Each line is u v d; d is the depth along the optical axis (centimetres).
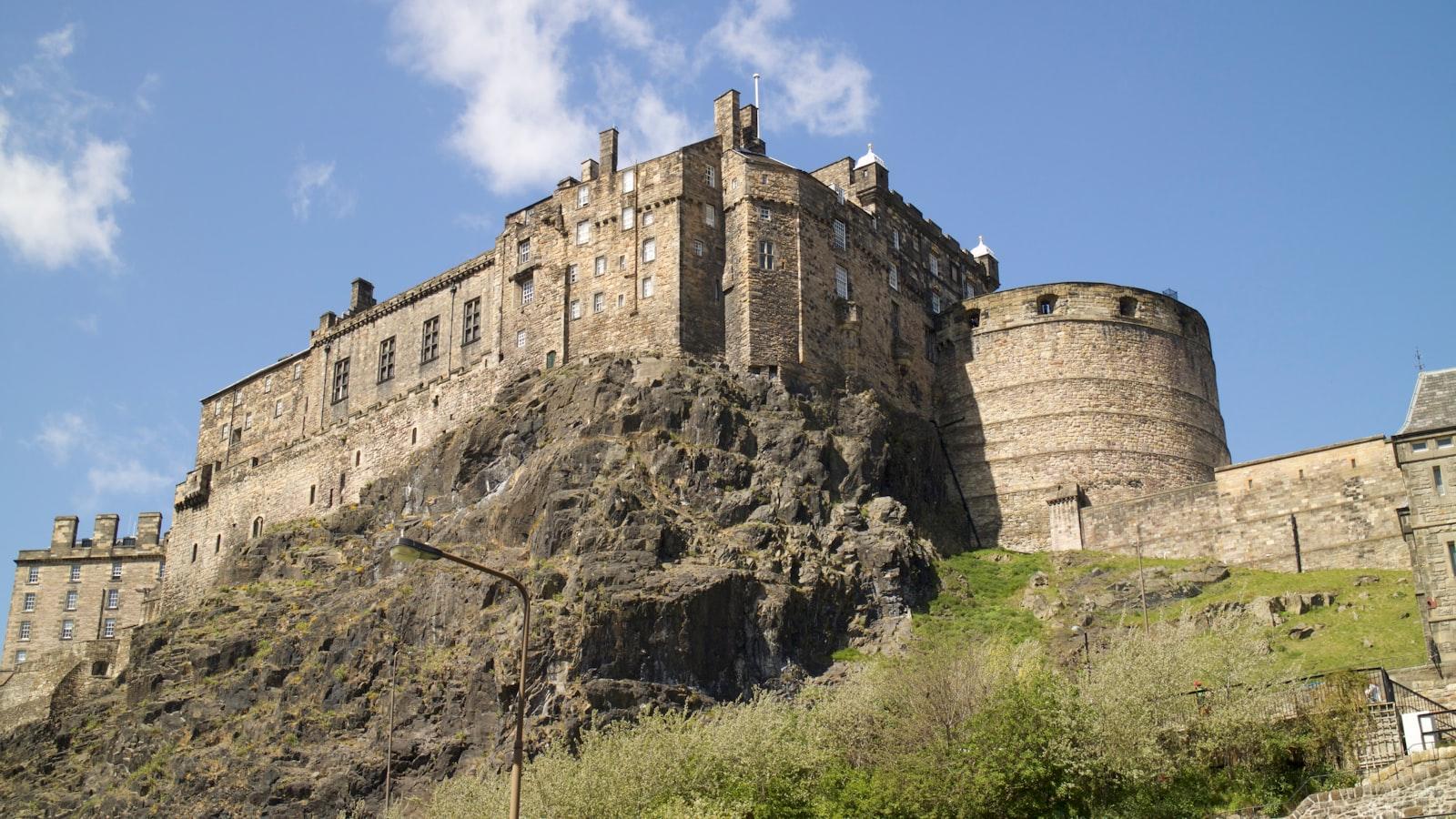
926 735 7331
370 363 13525
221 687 10912
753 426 10994
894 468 11556
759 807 7131
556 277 12119
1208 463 12375
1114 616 10106
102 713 12044
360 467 13162
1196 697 6750
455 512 11225
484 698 9294
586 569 9650
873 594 10281
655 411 10881
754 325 11438
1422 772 5525
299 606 11362
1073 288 12519
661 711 9044
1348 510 10050
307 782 9562
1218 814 6300
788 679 9569
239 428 14725
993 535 12069
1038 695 6944
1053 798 6662
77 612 17212
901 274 12912
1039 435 12156
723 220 11925
